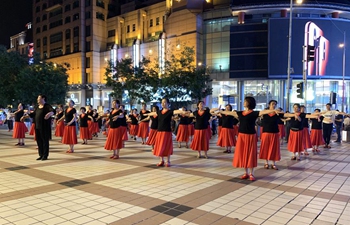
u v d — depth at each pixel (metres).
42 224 4.26
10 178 6.97
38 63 27.81
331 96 19.06
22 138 13.50
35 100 25.72
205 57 37.84
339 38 32.34
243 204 5.21
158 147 8.43
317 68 31.86
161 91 25.52
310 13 33.50
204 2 38.59
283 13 33.03
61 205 5.08
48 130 9.60
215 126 20.44
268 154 8.22
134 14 48.81
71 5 55.62
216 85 37.28
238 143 7.06
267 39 33.16
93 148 12.56
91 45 52.31
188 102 24.48
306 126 11.18
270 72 32.62
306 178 7.28
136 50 45.31
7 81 26.42
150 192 5.88
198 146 9.95
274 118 8.21
